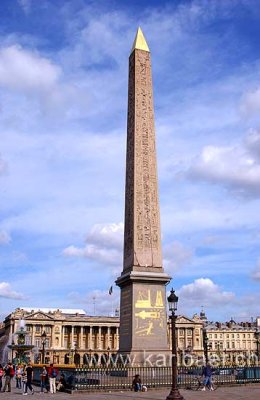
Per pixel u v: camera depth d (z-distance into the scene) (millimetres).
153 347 33500
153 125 38375
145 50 40219
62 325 153375
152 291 34562
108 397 26703
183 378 34531
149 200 36562
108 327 158500
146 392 29703
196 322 161625
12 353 96875
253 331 180875
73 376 31750
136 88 38812
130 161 37656
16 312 148750
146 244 35562
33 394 32500
